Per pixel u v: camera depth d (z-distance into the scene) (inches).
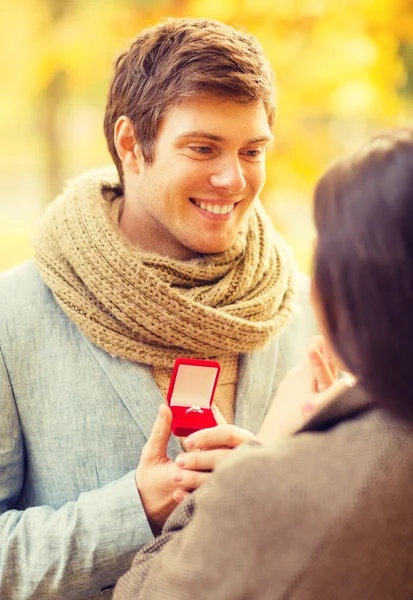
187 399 50.6
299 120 115.9
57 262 58.3
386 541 34.5
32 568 52.7
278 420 48.1
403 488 34.8
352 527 34.1
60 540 52.3
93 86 208.4
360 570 34.2
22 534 53.6
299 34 112.4
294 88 112.3
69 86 174.1
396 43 115.8
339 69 111.3
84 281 56.8
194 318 55.9
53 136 187.9
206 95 52.7
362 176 35.2
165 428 48.6
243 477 36.3
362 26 111.2
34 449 57.2
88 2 146.6
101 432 56.1
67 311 56.6
